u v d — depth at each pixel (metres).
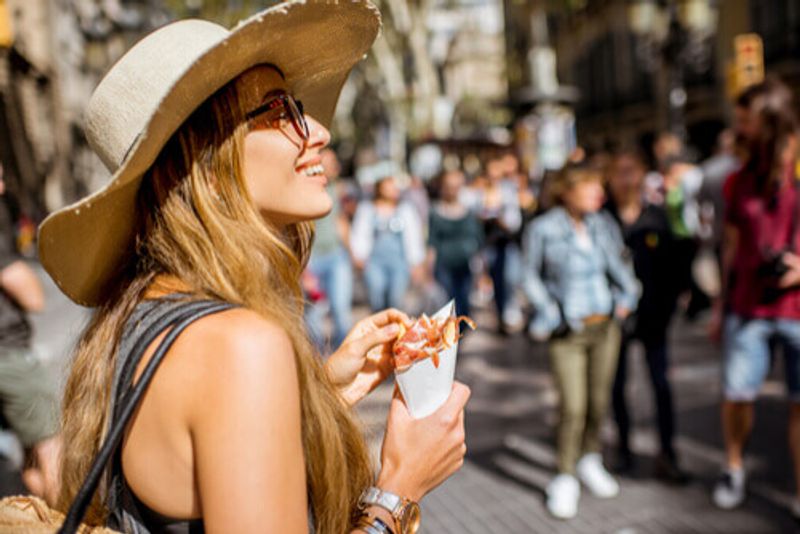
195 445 0.96
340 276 7.31
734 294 3.91
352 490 1.20
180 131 1.13
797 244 3.71
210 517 0.92
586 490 4.44
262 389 0.94
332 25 1.22
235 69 1.12
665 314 4.52
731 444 4.07
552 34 40.41
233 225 1.10
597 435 4.38
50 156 24.16
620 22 32.41
